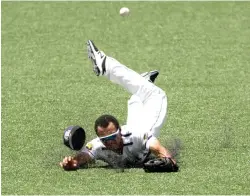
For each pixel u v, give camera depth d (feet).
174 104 129.49
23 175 97.14
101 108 128.77
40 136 114.52
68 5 197.06
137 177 94.79
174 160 98.02
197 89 138.21
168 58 158.71
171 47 166.20
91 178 94.99
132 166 99.81
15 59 160.15
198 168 98.17
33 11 192.85
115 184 92.58
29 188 92.27
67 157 98.37
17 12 192.44
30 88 140.67
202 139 110.93
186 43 168.55
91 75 147.84
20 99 134.21
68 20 186.29
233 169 97.55
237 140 110.32
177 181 93.15
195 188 90.84
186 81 143.33
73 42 171.12
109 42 171.32
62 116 124.57
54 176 96.27
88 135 109.19
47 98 134.51
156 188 90.99
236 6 194.18
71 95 136.05
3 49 167.02
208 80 143.54
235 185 91.86
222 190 90.27
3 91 139.13
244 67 151.33
